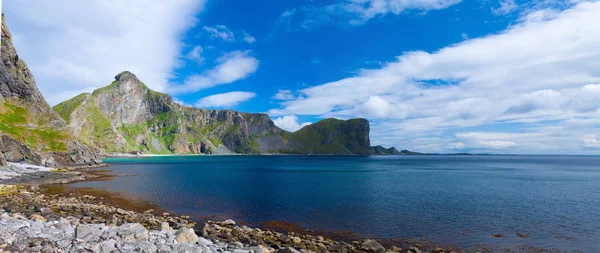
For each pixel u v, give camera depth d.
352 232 29.42
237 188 61.69
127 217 30.23
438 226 31.86
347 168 150.75
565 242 27.12
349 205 42.88
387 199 48.59
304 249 21.88
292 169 138.88
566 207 42.97
